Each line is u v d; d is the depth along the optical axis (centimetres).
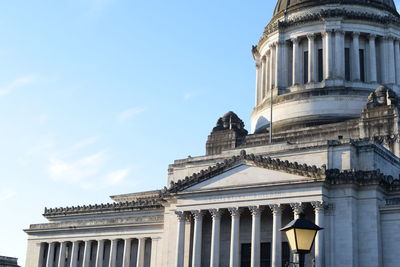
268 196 9250
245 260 9662
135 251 11681
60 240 12475
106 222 11925
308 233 2995
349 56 12988
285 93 13050
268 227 9581
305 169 8988
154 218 11356
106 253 12025
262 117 13250
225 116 13025
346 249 8700
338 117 12056
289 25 13488
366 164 9312
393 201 8981
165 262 10381
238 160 9712
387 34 13125
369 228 8825
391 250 8756
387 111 10806
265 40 14062
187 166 11169
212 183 9881
